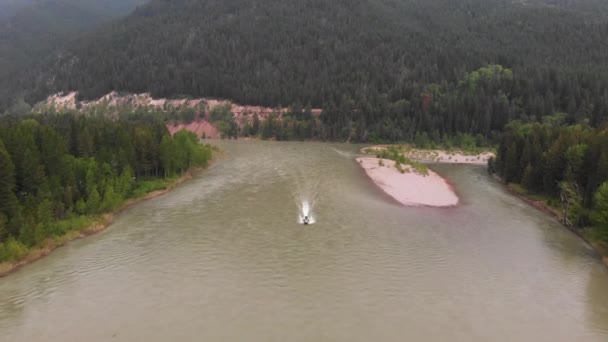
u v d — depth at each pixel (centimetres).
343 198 6462
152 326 3050
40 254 4272
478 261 4297
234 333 2970
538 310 3394
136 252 4369
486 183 8362
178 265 4044
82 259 4203
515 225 5509
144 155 7394
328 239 4750
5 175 4484
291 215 5584
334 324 3095
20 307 3312
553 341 2989
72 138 7069
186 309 3272
